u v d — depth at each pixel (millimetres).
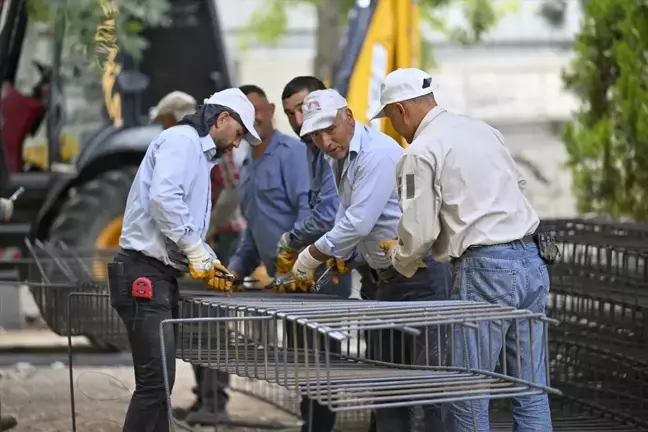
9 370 24359
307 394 11383
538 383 12523
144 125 29438
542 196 51188
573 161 25781
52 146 28609
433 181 13602
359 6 24375
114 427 18625
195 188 14094
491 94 53812
